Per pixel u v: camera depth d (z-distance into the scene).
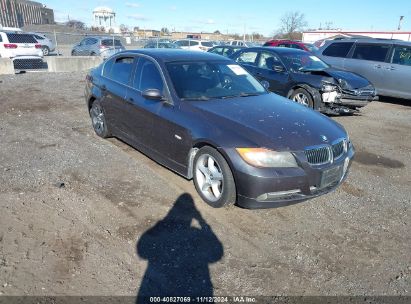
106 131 5.82
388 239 3.53
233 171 3.52
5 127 6.51
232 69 5.18
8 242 3.16
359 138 7.09
